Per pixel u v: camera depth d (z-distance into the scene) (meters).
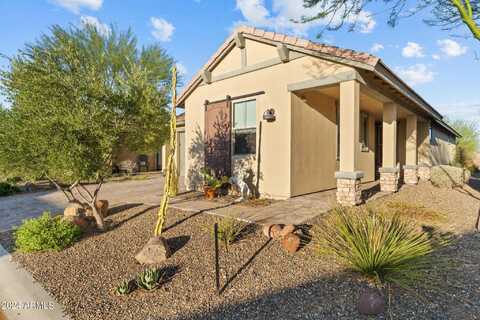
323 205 6.57
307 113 8.04
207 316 2.71
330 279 3.30
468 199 8.06
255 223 5.20
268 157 7.91
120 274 3.68
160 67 8.39
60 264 4.04
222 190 8.92
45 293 3.26
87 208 6.26
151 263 3.93
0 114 4.75
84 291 3.28
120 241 4.82
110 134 4.82
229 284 3.30
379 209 6.06
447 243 4.04
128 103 4.95
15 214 7.49
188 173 10.46
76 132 4.60
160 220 4.40
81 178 4.88
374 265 3.18
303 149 7.91
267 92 7.89
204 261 3.91
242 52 8.41
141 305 2.96
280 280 3.34
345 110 6.42
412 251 3.27
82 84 4.67
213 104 9.34
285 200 7.31
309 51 6.79
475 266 3.55
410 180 11.06
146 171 21.06
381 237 3.48
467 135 24.95
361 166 10.99
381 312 2.62
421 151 12.64
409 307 2.71
